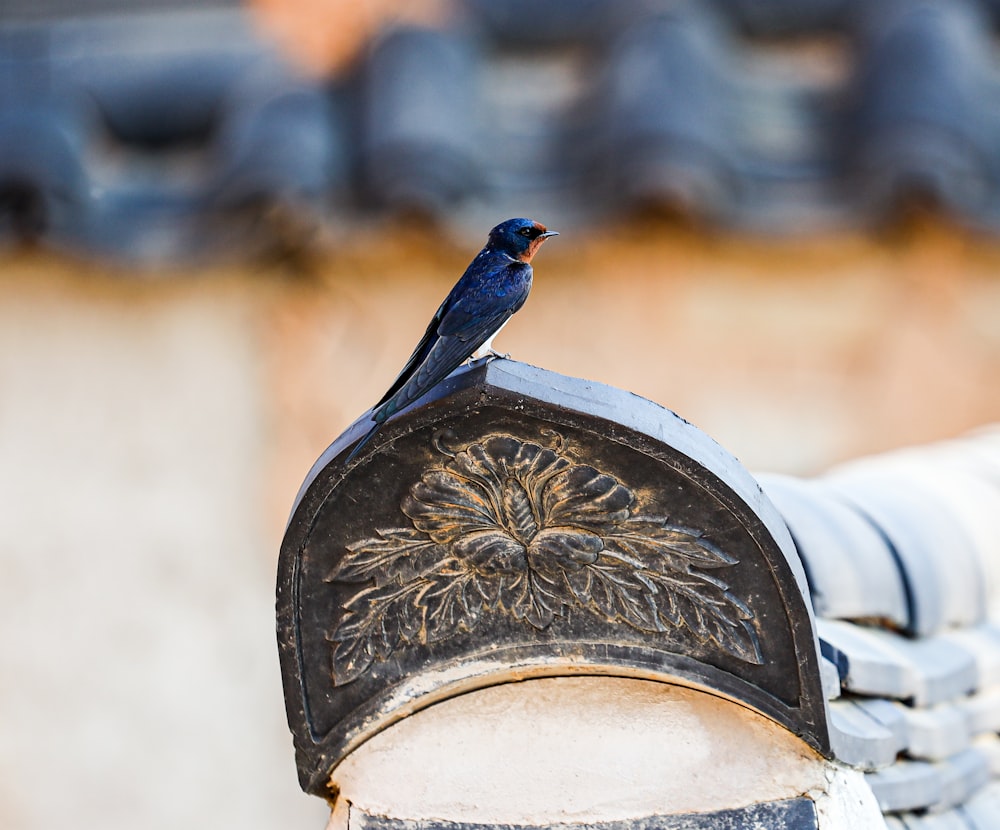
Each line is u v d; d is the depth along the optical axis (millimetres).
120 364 14656
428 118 13648
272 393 14398
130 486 14578
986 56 15531
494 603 5652
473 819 5758
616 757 5711
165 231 14188
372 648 5773
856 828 5637
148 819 14273
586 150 14141
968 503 9039
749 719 5652
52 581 14547
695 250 13977
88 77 16312
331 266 14273
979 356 13875
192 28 17719
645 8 15266
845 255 13992
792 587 5359
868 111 13766
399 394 5316
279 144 13695
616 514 5379
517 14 16484
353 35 15578
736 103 14664
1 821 14266
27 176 13648
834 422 13992
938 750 6922
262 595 14398
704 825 5609
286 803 14250
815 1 16266
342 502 5508
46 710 14430
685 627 5535
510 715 5805
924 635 7707
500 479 5379
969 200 13242
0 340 14727
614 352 13992
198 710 14352
